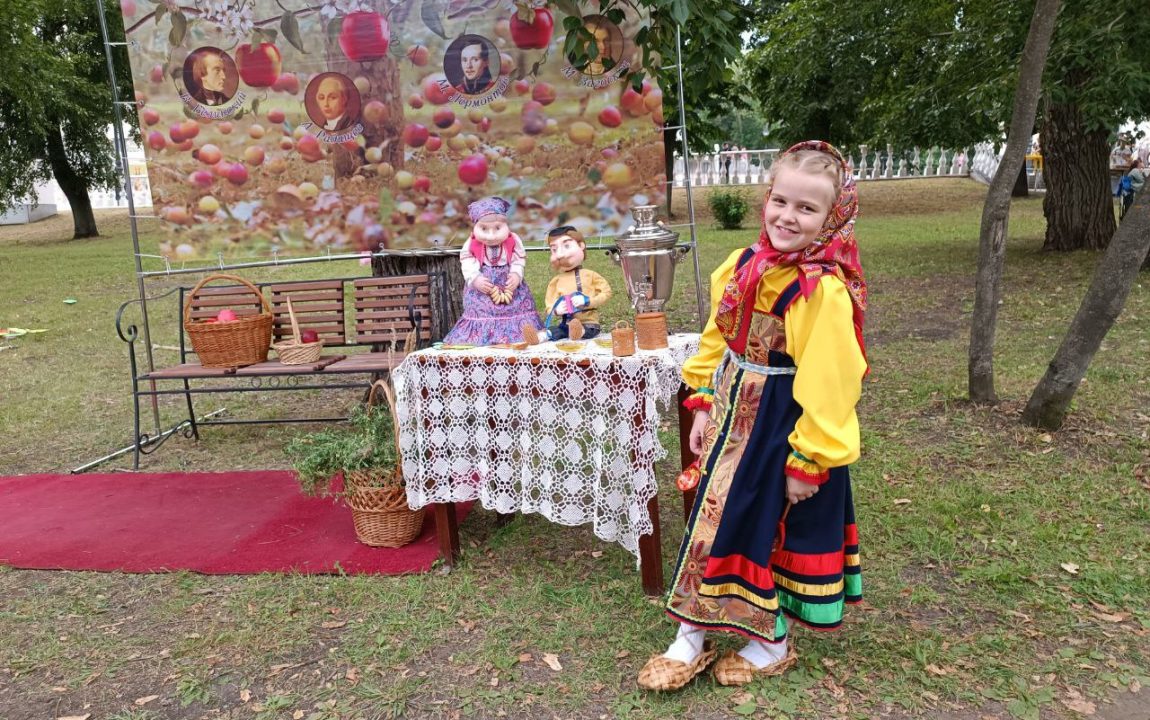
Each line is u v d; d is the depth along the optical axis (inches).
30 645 115.1
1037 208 721.6
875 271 422.0
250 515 155.7
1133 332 251.6
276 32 192.1
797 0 531.5
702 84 188.5
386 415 139.3
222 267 203.3
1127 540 128.5
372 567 132.0
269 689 103.0
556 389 116.9
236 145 197.8
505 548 137.6
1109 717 90.4
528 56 184.9
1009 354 237.3
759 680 99.0
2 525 155.3
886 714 92.7
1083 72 352.8
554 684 101.0
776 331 85.4
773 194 81.7
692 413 122.3
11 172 824.9
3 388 264.7
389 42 189.6
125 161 196.9
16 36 654.5
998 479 152.9
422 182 195.5
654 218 128.6
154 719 98.2
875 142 484.4
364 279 202.2
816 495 88.4
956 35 408.8
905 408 195.6
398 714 96.7
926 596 115.6
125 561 138.0
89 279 531.5
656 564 118.5
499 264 160.4
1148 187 155.7
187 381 205.0
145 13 192.4
